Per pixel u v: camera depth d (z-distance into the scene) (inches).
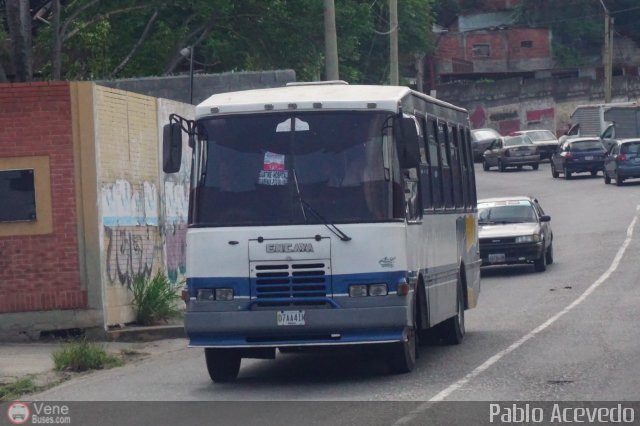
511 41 4926.2
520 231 1441.9
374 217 662.5
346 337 660.1
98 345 876.0
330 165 670.5
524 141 3282.5
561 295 1186.0
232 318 660.7
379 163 669.3
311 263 660.1
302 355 856.3
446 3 5128.0
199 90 1507.1
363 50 3110.2
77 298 938.7
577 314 1004.6
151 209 1071.6
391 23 2058.3
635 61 4972.9
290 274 661.3
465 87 4648.1
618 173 2554.1
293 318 657.0
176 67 2084.2
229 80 1507.1
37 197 936.9
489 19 5118.1
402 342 685.9
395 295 659.4
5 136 935.7
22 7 1371.8
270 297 662.5
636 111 3361.2
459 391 617.9
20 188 938.1
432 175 792.9
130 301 997.8
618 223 1904.5
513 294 1238.3
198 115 689.0
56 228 938.1
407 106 713.0
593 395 591.2
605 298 1127.0
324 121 676.7
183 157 1179.3
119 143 997.2
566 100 4658.0
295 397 629.9
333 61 1440.7
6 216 936.9
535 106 4638.3
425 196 757.9
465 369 711.1
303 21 1987.0
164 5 1868.8
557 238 1796.3
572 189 2600.9
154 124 1085.8
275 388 673.0
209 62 2075.5
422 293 726.5
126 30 1904.5
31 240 936.3
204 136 684.7
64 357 794.2
